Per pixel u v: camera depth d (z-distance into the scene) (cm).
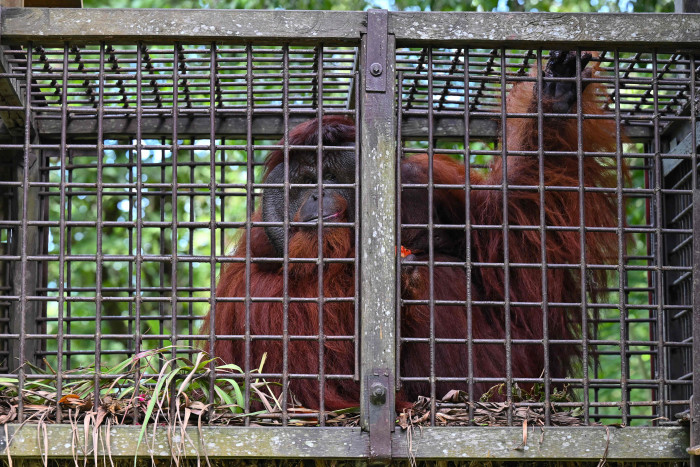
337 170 625
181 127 684
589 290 605
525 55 553
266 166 659
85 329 1238
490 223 596
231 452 414
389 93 447
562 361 604
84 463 410
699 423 426
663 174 693
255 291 585
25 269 426
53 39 442
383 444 420
